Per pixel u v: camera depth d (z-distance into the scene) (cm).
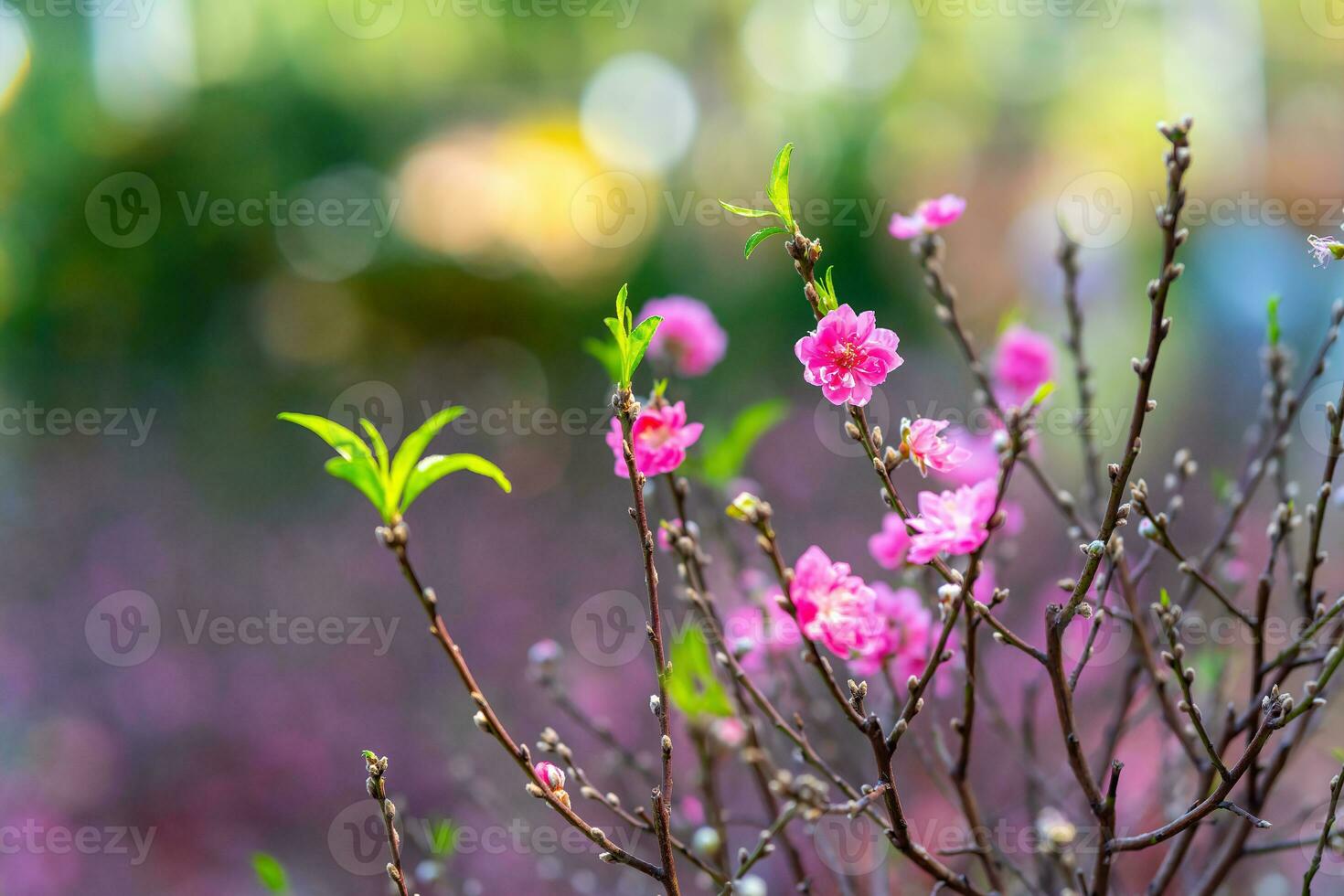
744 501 98
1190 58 1018
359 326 812
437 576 556
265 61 835
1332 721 229
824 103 929
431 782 346
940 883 112
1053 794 155
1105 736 153
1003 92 1038
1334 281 568
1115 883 150
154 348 793
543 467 711
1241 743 168
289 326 805
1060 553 379
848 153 876
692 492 175
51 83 809
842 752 163
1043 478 140
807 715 163
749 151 928
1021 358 161
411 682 441
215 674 455
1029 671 259
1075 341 153
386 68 882
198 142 781
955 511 98
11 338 778
